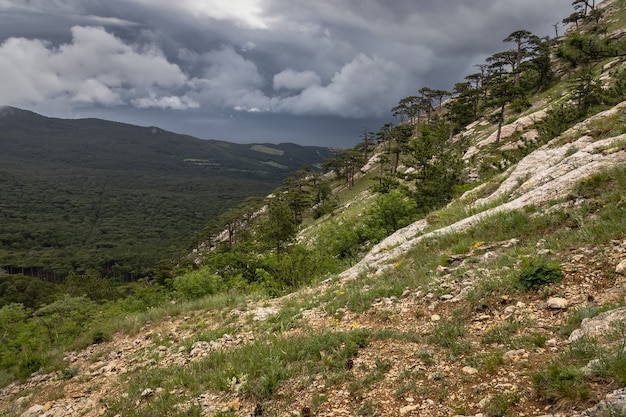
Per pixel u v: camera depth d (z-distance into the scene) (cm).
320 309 958
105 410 712
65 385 919
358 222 2711
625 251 636
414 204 2597
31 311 1526
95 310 1583
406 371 527
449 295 747
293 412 509
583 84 2975
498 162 2952
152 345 1080
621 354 381
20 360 1168
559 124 2772
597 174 952
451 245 1066
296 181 10100
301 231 7256
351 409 483
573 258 681
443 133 4388
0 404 912
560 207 916
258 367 660
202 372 747
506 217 1030
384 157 7850
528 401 393
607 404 329
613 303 521
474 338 573
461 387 459
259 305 1231
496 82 6669
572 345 454
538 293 626
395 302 830
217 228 11319
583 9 8950
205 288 1848
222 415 541
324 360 617
